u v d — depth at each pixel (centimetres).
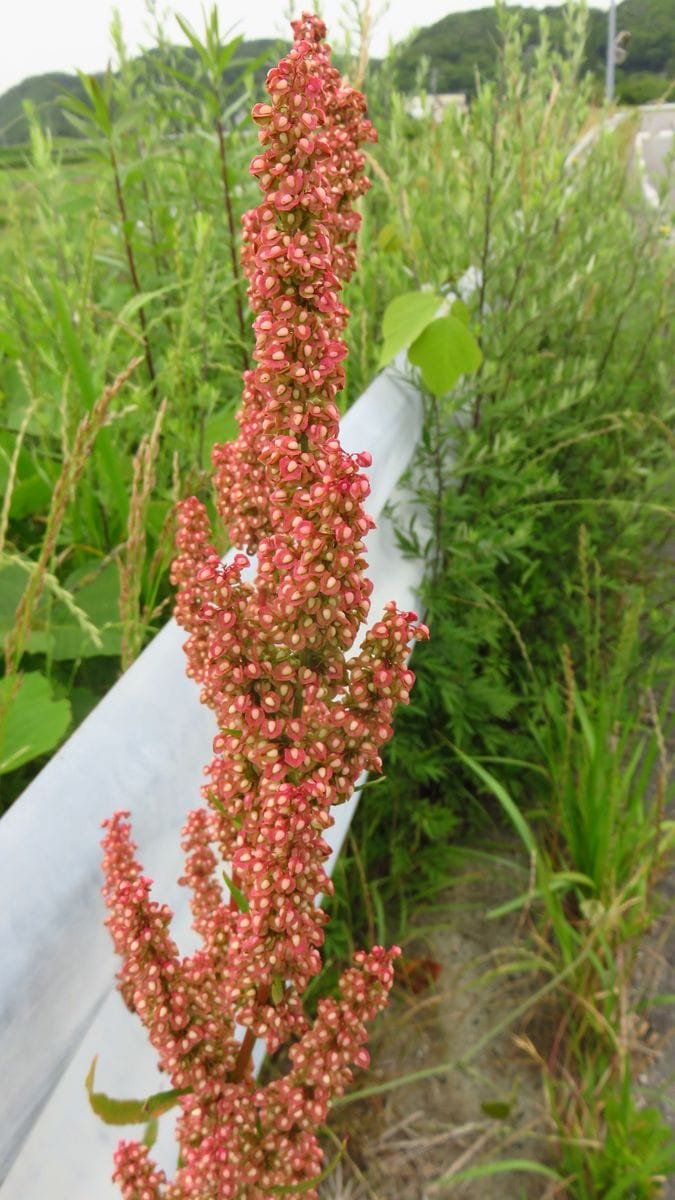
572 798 268
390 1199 211
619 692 281
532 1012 242
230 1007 122
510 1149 220
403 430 279
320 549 81
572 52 331
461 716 277
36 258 310
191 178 336
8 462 262
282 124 76
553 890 248
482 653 330
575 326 353
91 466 258
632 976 253
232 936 114
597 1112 210
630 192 396
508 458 299
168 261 344
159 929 109
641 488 346
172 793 160
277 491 88
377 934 265
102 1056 145
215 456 142
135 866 115
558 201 303
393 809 276
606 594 368
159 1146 146
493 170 283
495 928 272
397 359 300
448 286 305
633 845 252
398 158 296
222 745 96
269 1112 119
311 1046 114
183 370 268
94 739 152
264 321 84
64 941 129
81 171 299
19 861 128
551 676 324
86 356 290
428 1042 242
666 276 351
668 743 330
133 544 195
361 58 289
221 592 91
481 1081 233
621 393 352
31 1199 128
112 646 229
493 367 281
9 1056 119
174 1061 114
